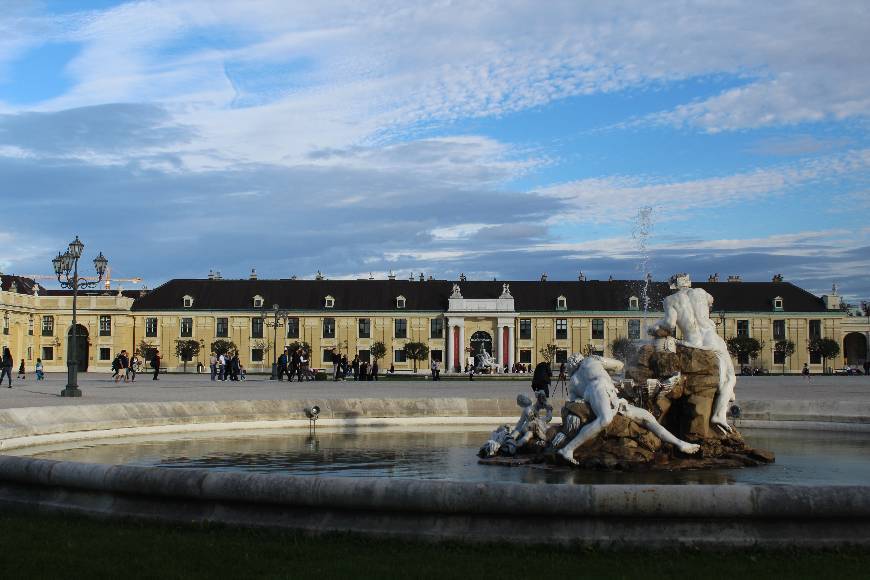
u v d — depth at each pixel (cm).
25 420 1641
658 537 858
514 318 10125
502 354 10069
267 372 9156
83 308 9744
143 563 825
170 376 6925
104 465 1028
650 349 1484
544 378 2305
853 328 10394
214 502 966
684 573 787
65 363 9706
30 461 1079
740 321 10125
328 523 916
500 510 874
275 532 921
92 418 1786
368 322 10181
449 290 10412
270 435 1891
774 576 775
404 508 893
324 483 916
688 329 1482
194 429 1948
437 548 868
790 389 4212
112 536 925
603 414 1336
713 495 852
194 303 10069
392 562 820
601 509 859
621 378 1548
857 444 1744
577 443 1339
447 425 2138
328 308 10125
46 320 9725
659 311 10144
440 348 10169
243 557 839
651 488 860
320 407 2105
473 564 812
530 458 1417
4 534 941
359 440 1791
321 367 10106
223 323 10081
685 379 1452
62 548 880
